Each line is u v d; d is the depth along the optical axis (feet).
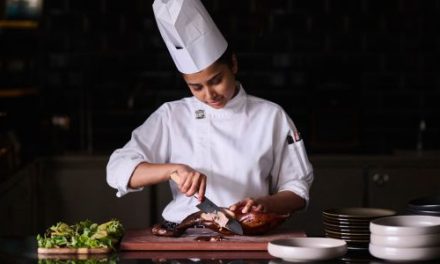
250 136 8.51
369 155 15.16
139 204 14.83
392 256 6.65
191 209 8.38
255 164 8.42
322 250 6.59
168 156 8.64
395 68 17.94
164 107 8.71
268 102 8.69
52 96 17.78
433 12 17.85
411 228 6.61
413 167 14.94
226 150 8.46
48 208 14.88
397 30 17.90
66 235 7.31
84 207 14.90
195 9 7.82
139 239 7.51
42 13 16.98
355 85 17.52
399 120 17.98
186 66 7.91
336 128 16.79
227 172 8.43
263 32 17.88
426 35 17.90
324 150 16.49
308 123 17.30
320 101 17.28
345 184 14.90
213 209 7.56
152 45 17.83
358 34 17.89
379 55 17.90
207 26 7.83
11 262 6.93
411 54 17.94
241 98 8.55
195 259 6.93
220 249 7.29
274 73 17.89
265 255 7.06
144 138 8.51
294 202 8.20
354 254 7.04
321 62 17.90
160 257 7.04
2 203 11.91
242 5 17.81
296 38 17.90
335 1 17.85
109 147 17.75
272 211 7.92
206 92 7.99
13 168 13.41
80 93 17.79
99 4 17.78
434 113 17.94
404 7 17.85
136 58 17.80
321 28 17.90
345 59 17.92
